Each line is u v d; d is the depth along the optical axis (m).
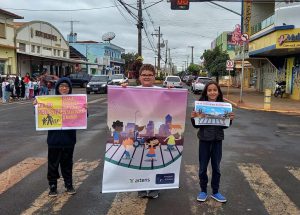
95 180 7.14
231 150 10.04
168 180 6.00
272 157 9.28
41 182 6.99
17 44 41.94
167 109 5.93
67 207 5.79
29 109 20.45
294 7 25.08
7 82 26.31
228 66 31.48
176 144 5.99
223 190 6.66
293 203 6.07
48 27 50.78
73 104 6.20
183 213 5.59
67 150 6.25
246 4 39.94
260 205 5.96
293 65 30.45
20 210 5.66
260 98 30.86
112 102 5.80
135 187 5.92
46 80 32.69
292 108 21.98
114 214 5.53
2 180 7.12
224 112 6.00
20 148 10.01
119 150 5.85
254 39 33.03
